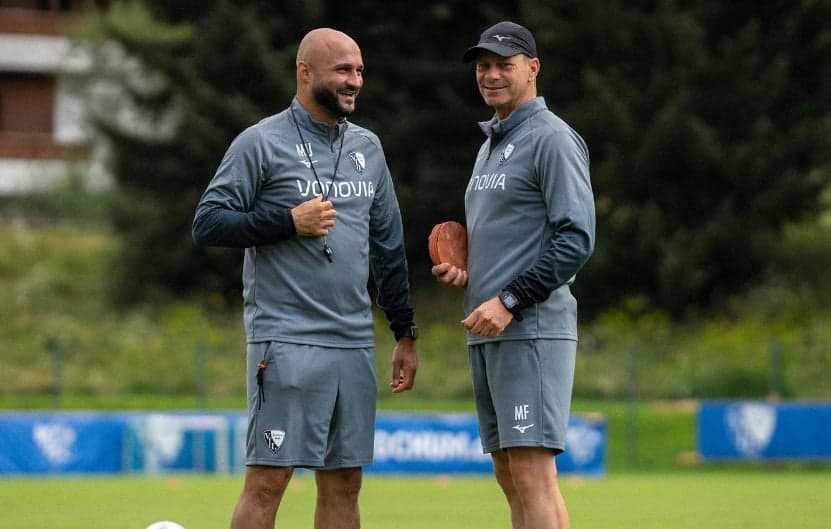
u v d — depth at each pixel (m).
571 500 53.56
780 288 111.44
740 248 108.94
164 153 114.94
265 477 25.17
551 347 24.89
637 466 80.19
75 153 139.50
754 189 108.38
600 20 107.06
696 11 109.62
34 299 112.25
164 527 27.27
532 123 25.25
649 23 106.94
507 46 25.14
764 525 42.06
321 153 25.58
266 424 25.00
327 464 25.70
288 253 25.11
